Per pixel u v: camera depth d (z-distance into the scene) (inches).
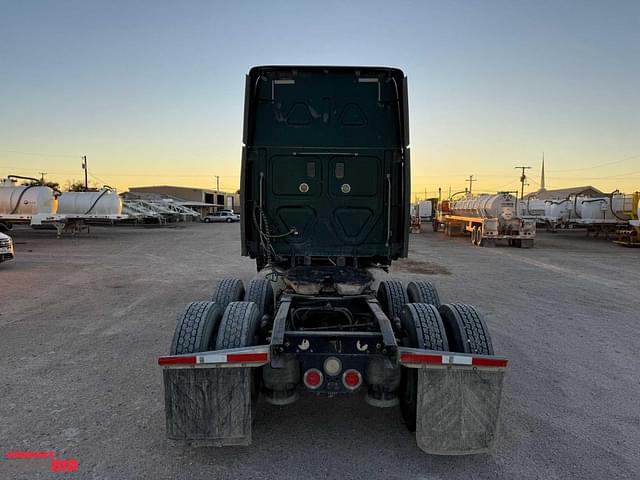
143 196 2400.3
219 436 123.5
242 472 123.0
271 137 201.3
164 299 349.7
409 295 216.8
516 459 131.2
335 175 199.0
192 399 123.0
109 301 340.8
